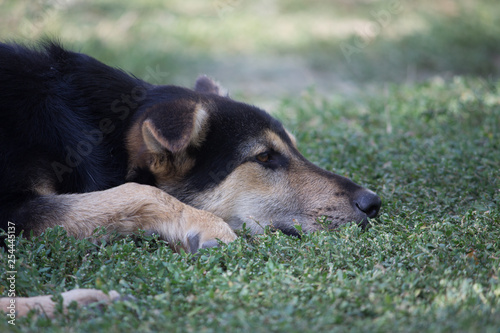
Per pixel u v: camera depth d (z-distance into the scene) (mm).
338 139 10750
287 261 6266
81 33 19406
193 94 7918
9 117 7094
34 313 5129
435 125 11773
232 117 7727
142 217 7047
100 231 6723
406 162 9406
